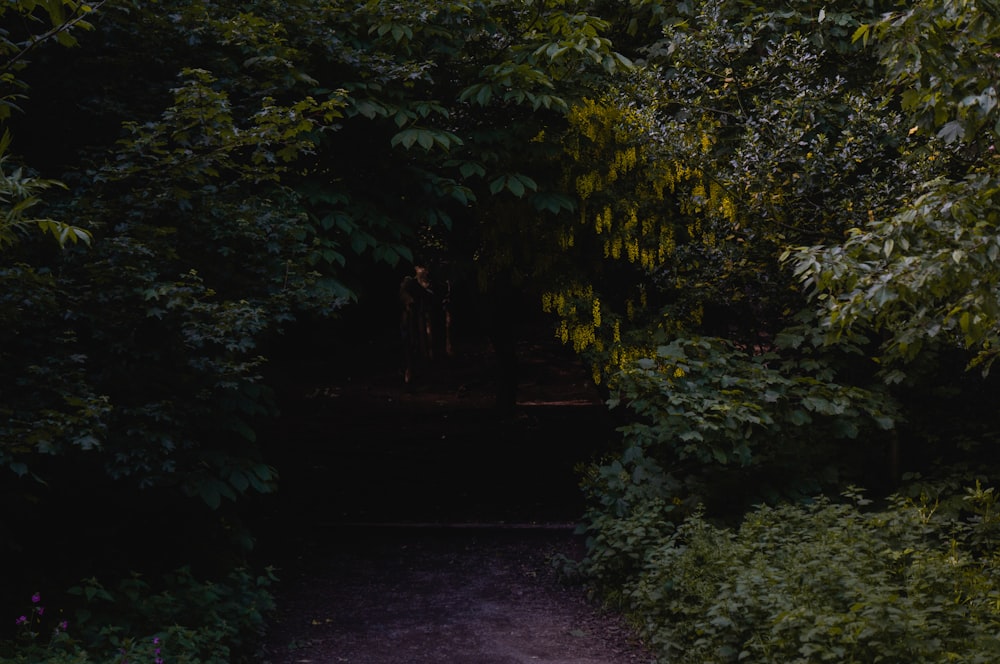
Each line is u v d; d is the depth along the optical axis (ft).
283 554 28.09
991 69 14.94
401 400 58.54
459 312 80.12
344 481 36.88
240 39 22.02
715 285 29.48
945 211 15.01
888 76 17.49
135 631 17.93
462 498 34.14
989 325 15.35
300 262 20.65
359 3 25.11
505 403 50.11
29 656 15.83
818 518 22.33
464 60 27.14
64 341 17.19
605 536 24.03
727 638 17.71
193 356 19.04
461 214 31.19
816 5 29.19
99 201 18.13
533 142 27.40
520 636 21.39
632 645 20.56
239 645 19.31
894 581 19.39
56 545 20.40
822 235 27.43
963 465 25.39
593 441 42.78
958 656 14.73
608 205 30.42
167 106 21.49
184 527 21.93
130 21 21.16
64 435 16.53
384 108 23.34
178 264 19.66
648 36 32.76
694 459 26.23
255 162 19.54
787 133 26.58
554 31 25.41
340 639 21.30
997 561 19.85
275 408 21.90
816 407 24.43
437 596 24.49
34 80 20.38
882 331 26.12
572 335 31.48
